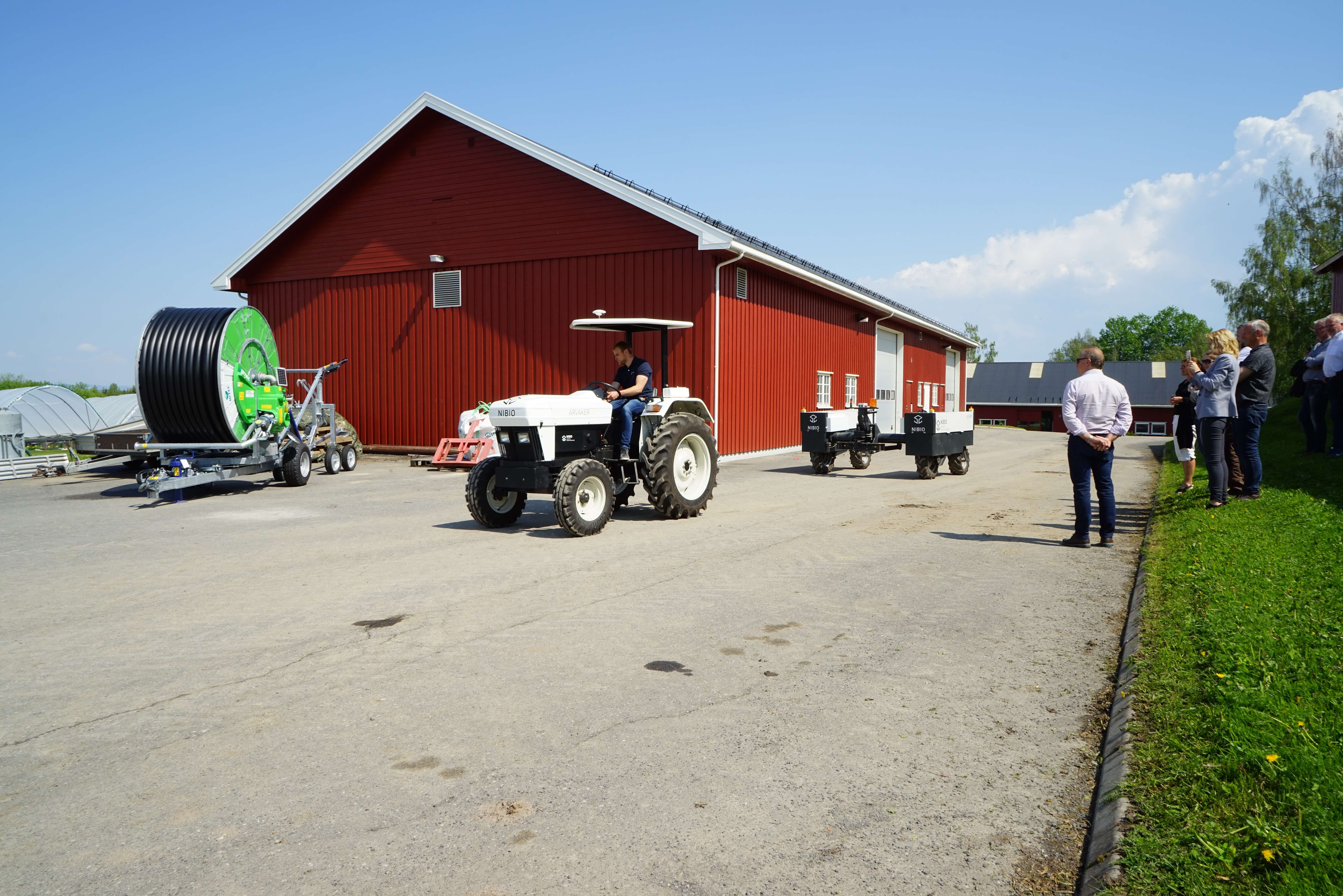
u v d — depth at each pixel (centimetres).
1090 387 747
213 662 456
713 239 1609
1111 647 466
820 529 867
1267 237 4625
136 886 250
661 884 248
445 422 1948
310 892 246
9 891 248
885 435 1498
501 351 1873
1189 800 270
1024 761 328
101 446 1443
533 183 1828
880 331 2761
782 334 2009
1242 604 464
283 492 1262
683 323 976
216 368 1211
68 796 307
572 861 261
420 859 262
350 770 325
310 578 657
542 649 471
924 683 414
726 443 1739
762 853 265
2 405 1925
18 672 443
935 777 315
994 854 264
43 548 801
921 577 642
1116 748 321
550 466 858
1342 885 220
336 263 2058
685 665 442
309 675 433
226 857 265
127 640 498
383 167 1992
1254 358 821
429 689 411
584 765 327
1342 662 366
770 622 520
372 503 1120
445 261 1927
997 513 973
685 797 301
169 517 1000
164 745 350
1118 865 242
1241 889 224
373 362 2030
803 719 370
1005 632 497
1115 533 831
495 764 329
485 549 767
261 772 323
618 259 1742
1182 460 971
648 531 862
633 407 938
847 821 284
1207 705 339
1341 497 771
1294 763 280
